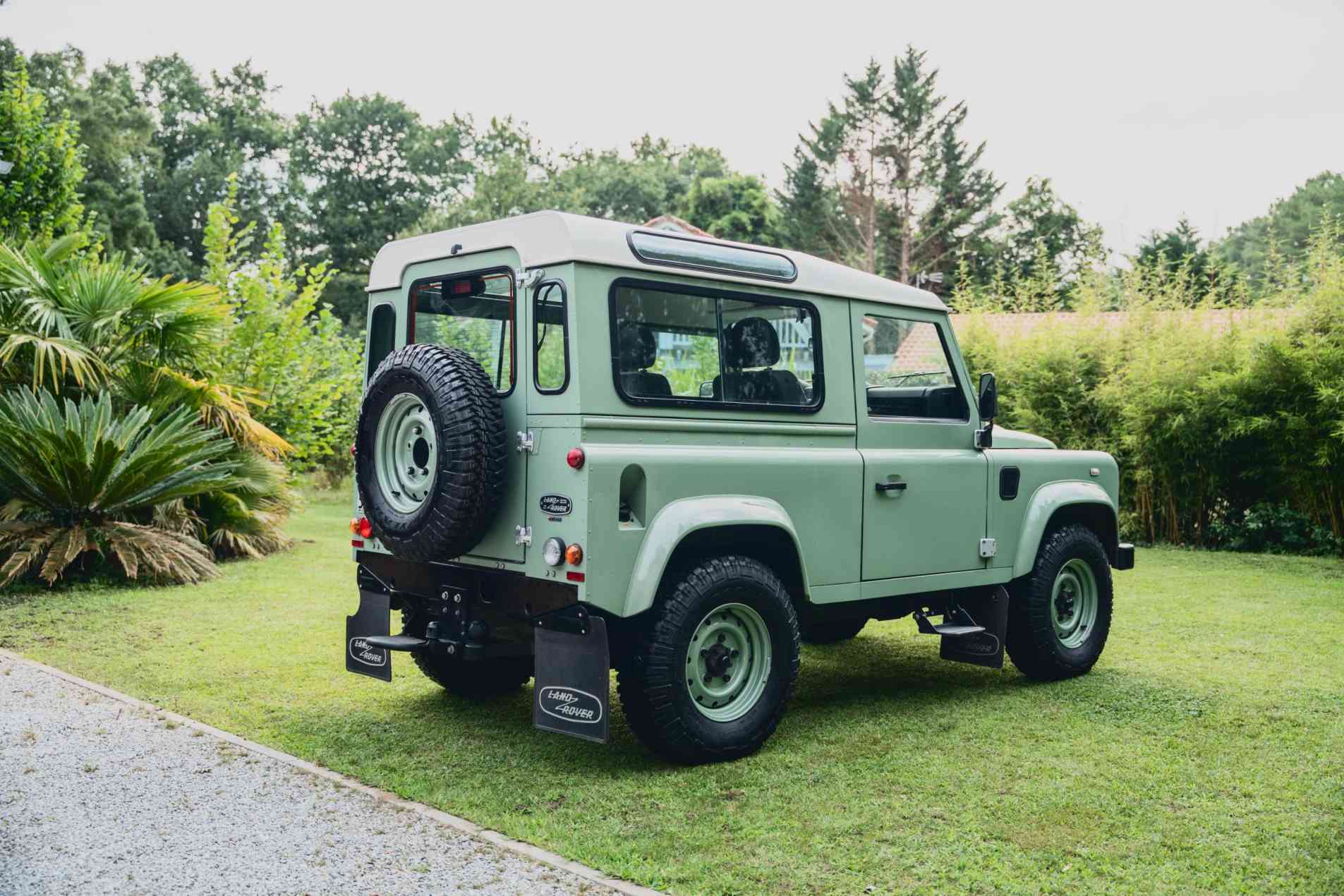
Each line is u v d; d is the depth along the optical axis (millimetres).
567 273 4086
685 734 4223
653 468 4152
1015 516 5723
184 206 46781
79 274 9281
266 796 3840
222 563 9992
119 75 49500
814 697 5551
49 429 8078
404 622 4945
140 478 8570
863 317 5188
